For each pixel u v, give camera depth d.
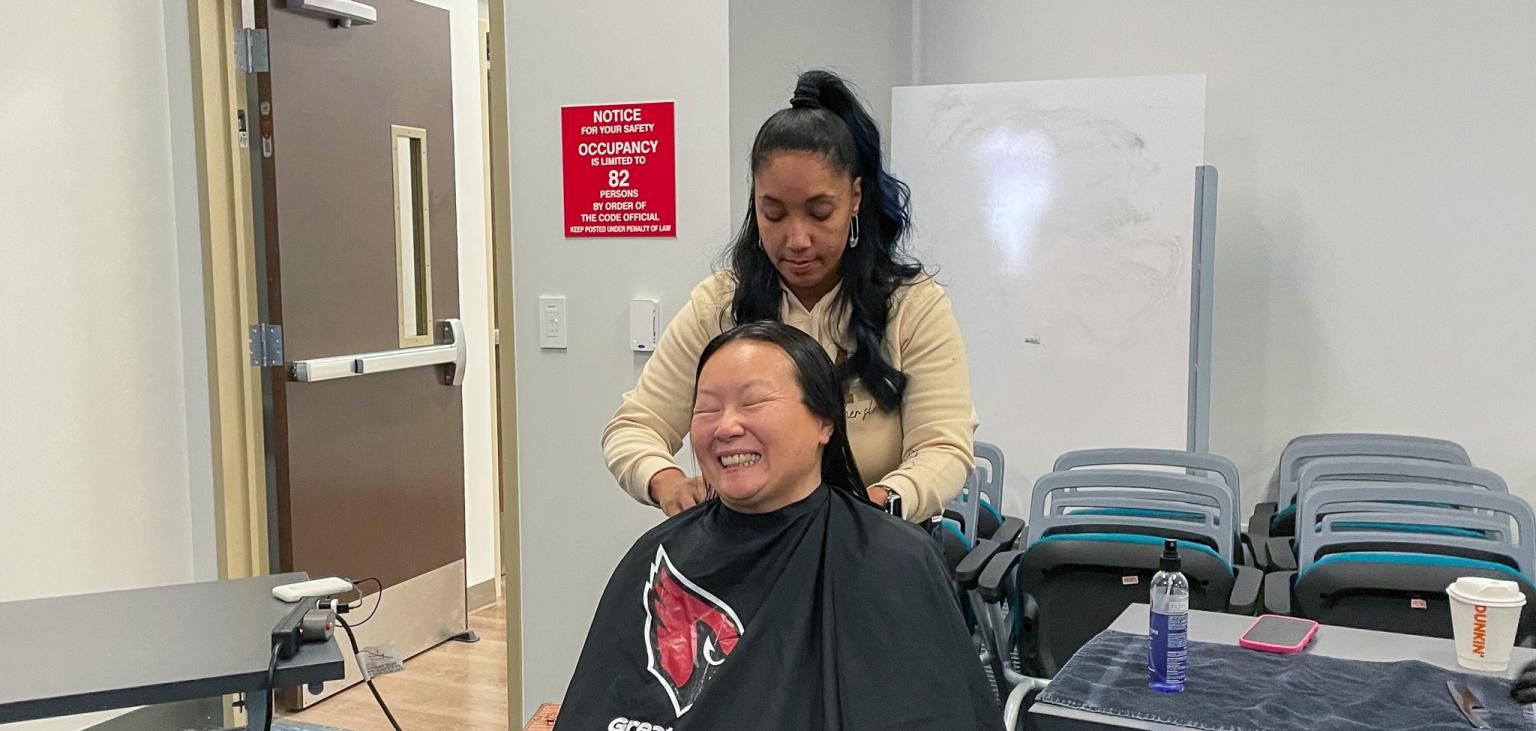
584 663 1.40
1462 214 3.58
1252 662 1.85
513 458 3.01
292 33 3.32
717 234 2.71
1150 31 3.87
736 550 1.35
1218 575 2.51
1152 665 1.74
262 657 1.61
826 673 1.28
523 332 2.96
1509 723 1.58
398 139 3.80
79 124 2.94
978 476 3.17
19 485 2.84
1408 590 2.31
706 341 1.78
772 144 1.54
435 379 4.06
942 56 4.16
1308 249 3.76
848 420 1.67
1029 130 3.35
